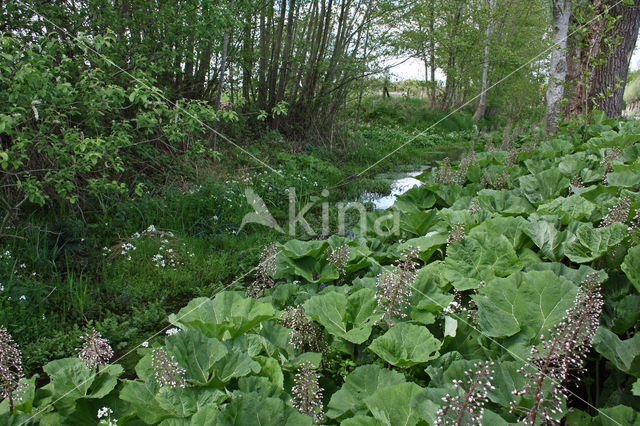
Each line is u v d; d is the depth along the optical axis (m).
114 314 3.89
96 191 4.88
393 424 1.85
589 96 8.78
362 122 18.03
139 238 5.09
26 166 4.93
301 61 10.78
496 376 2.02
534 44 23.73
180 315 2.81
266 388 2.11
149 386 2.17
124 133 4.82
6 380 2.14
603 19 7.55
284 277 4.14
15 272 4.14
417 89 28.33
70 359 2.37
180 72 7.63
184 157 7.34
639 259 2.43
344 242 3.90
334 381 2.68
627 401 2.01
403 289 2.66
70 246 4.77
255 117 10.60
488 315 2.38
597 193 4.11
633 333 2.42
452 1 16.75
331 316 2.79
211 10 6.11
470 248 3.07
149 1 6.14
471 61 20.61
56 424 2.09
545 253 3.21
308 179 8.71
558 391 1.80
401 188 9.27
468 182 6.04
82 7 5.68
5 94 3.76
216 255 5.18
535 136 8.00
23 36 4.91
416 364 2.35
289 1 10.34
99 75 4.62
